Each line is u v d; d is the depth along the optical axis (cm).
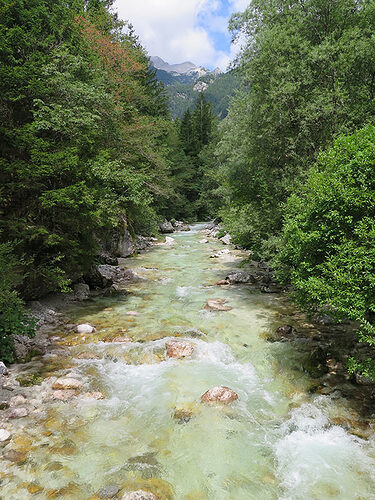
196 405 537
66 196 873
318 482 385
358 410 518
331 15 1174
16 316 688
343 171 536
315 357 672
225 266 1672
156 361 693
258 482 386
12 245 792
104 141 1309
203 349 736
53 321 900
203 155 4891
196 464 412
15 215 914
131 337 802
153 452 431
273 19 1241
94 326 872
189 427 483
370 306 452
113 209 1113
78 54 1147
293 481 387
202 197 4828
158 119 3017
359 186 532
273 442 454
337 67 1060
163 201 3519
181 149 4753
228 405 536
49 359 684
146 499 349
